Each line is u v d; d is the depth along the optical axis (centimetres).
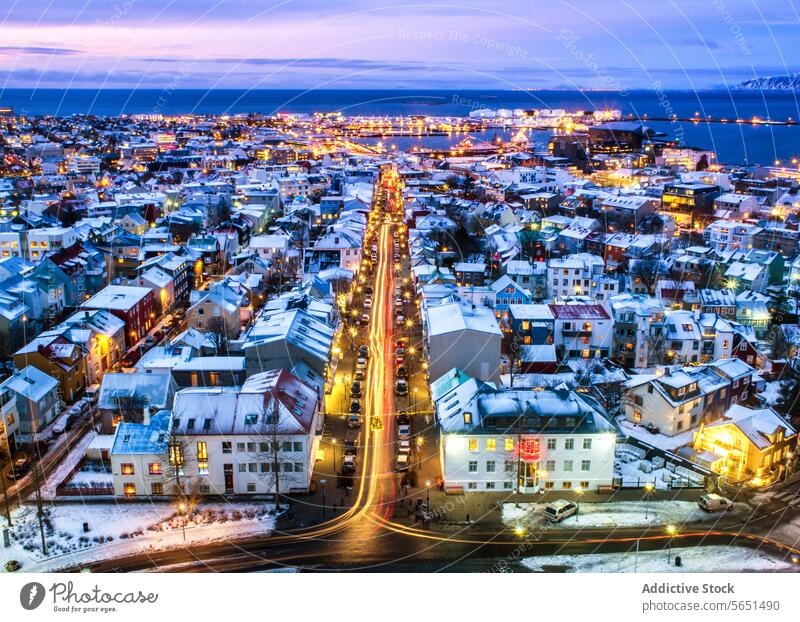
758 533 7331
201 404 8256
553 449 8144
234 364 10525
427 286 14175
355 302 15875
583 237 19988
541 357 11706
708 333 12238
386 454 9112
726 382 10206
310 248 19338
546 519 7588
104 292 13825
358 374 11650
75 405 10644
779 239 19375
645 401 9919
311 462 8488
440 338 10469
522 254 19088
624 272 17250
